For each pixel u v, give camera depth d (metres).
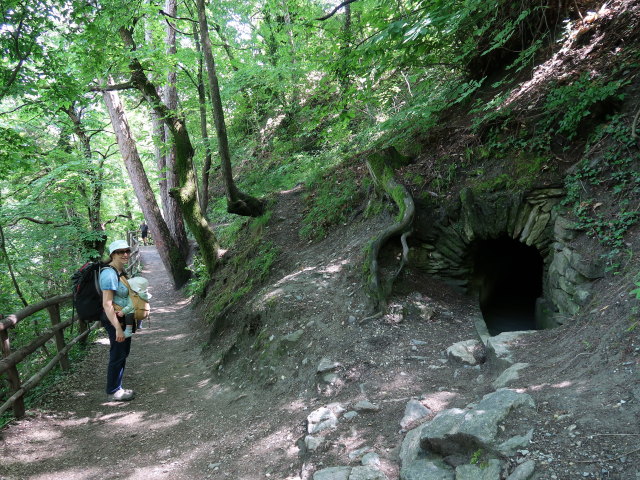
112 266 4.68
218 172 17.73
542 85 5.43
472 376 3.43
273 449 3.22
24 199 8.03
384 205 6.27
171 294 12.27
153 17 9.27
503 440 2.17
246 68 11.16
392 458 2.59
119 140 11.87
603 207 4.10
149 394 5.04
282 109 13.93
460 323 4.61
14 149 7.45
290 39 12.86
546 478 1.89
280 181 10.38
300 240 7.58
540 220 4.76
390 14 5.85
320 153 10.98
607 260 3.68
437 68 8.55
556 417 2.24
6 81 6.89
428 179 5.85
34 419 4.28
